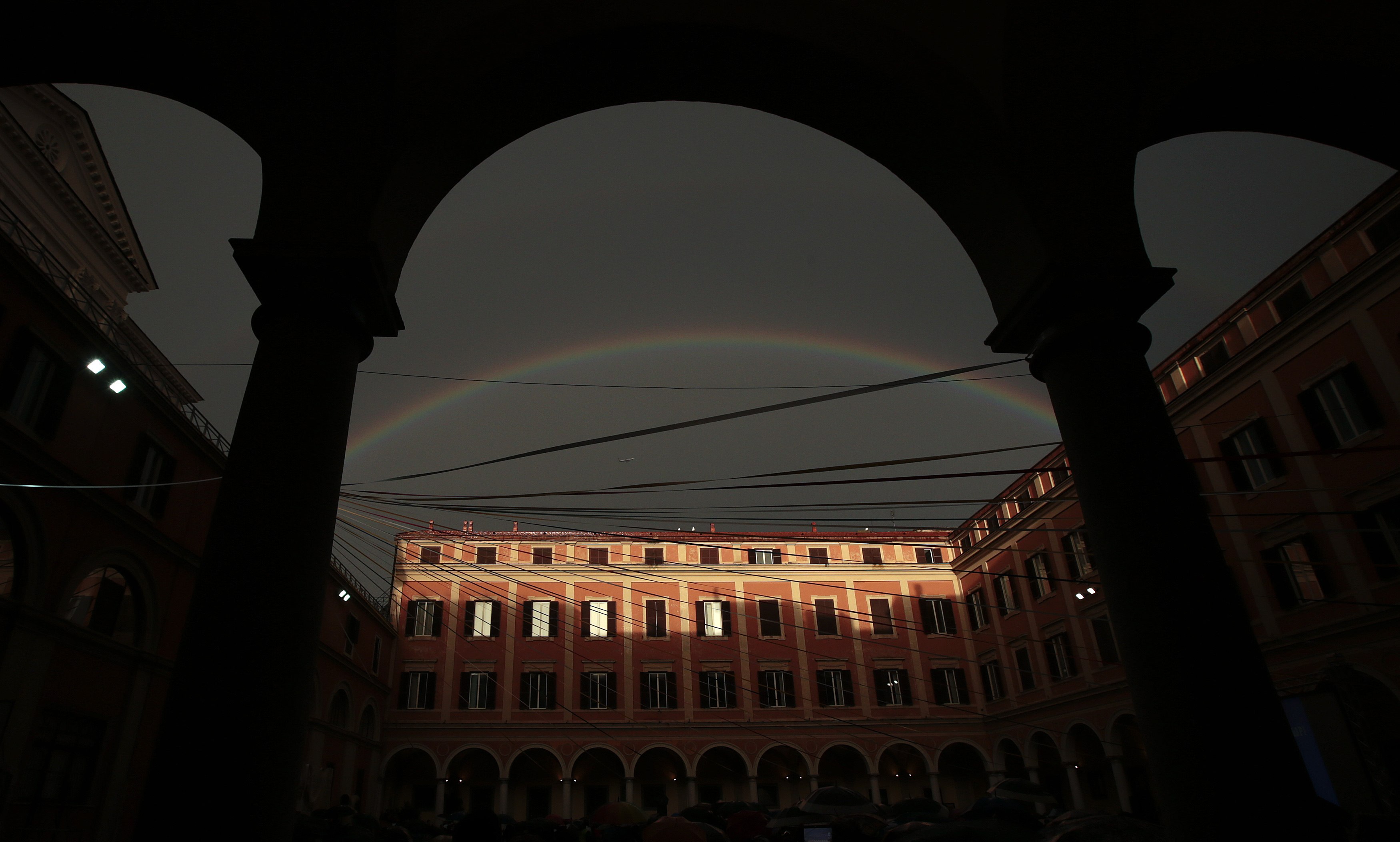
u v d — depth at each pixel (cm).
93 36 581
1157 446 498
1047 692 2730
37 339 1269
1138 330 539
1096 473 504
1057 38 605
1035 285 559
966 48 617
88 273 2080
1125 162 596
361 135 551
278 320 502
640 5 614
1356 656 1678
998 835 468
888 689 3197
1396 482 1596
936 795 3041
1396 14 635
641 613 3281
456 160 627
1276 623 1873
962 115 606
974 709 3145
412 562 3256
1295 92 652
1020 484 2894
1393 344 1605
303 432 469
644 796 3136
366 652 2795
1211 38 620
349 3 566
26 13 566
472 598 3234
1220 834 408
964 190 634
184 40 568
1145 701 454
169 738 392
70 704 1323
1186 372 2148
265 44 564
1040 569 2770
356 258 505
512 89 621
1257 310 1938
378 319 544
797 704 3177
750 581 3362
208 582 427
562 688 3141
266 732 400
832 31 626
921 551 3416
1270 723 426
